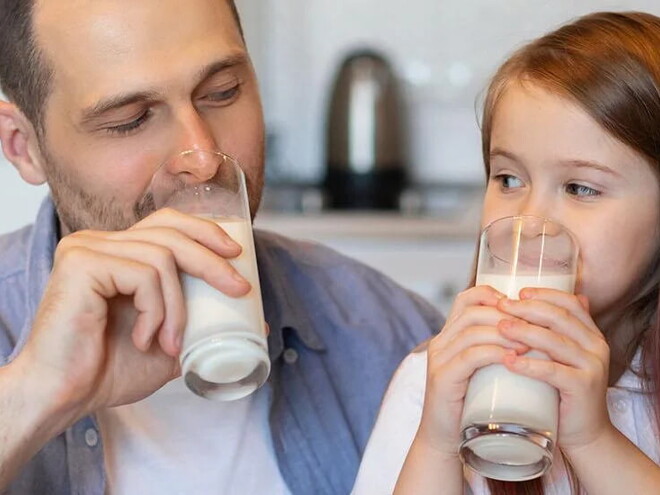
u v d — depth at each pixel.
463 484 1.14
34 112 1.27
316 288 1.50
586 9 3.17
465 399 1.00
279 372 1.40
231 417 1.33
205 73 1.18
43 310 1.03
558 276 1.02
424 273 2.86
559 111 1.15
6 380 1.03
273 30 3.40
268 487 1.33
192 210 1.03
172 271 0.98
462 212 3.08
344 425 1.38
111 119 1.19
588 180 1.15
